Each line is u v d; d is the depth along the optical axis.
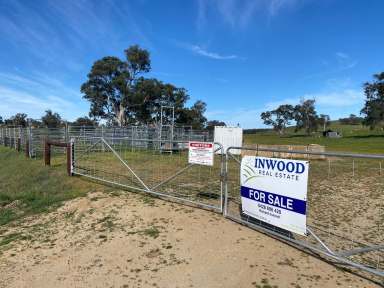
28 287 4.23
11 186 11.54
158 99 55.53
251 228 5.80
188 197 8.12
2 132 36.28
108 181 9.77
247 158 5.77
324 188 9.68
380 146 49.81
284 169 5.05
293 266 4.45
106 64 52.09
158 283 4.16
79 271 4.57
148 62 54.34
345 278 4.14
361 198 8.48
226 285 4.05
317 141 71.62
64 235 5.98
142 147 16.34
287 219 5.02
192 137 31.23
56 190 9.59
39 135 21.91
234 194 8.60
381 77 81.50
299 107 108.75
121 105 54.06
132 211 6.99
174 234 5.65
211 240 5.33
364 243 5.38
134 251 5.09
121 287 4.11
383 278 4.16
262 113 121.38
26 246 5.57
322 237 5.63
